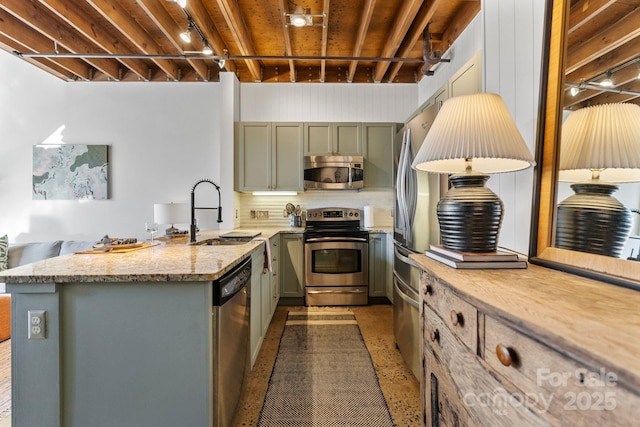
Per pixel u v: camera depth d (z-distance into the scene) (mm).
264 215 3994
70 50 3117
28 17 2648
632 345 450
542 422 537
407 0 2525
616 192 843
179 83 3838
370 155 3701
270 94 3920
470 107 1108
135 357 1211
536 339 551
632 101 804
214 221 3748
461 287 812
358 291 3438
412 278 1954
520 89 1355
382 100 3963
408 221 2080
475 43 2600
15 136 3758
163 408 1215
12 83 3762
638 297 699
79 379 1201
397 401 1776
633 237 788
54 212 3770
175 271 1234
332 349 2408
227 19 2576
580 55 1010
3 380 1983
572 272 952
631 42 818
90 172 3773
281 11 2473
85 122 3793
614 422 413
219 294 1280
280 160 3678
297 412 1686
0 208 3754
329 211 3896
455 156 1062
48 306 1184
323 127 3697
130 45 3412
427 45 2996
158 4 2643
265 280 2492
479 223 1107
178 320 1219
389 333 2713
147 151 3828
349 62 3793
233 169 3660
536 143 1176
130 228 3811
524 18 1331
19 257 3049
